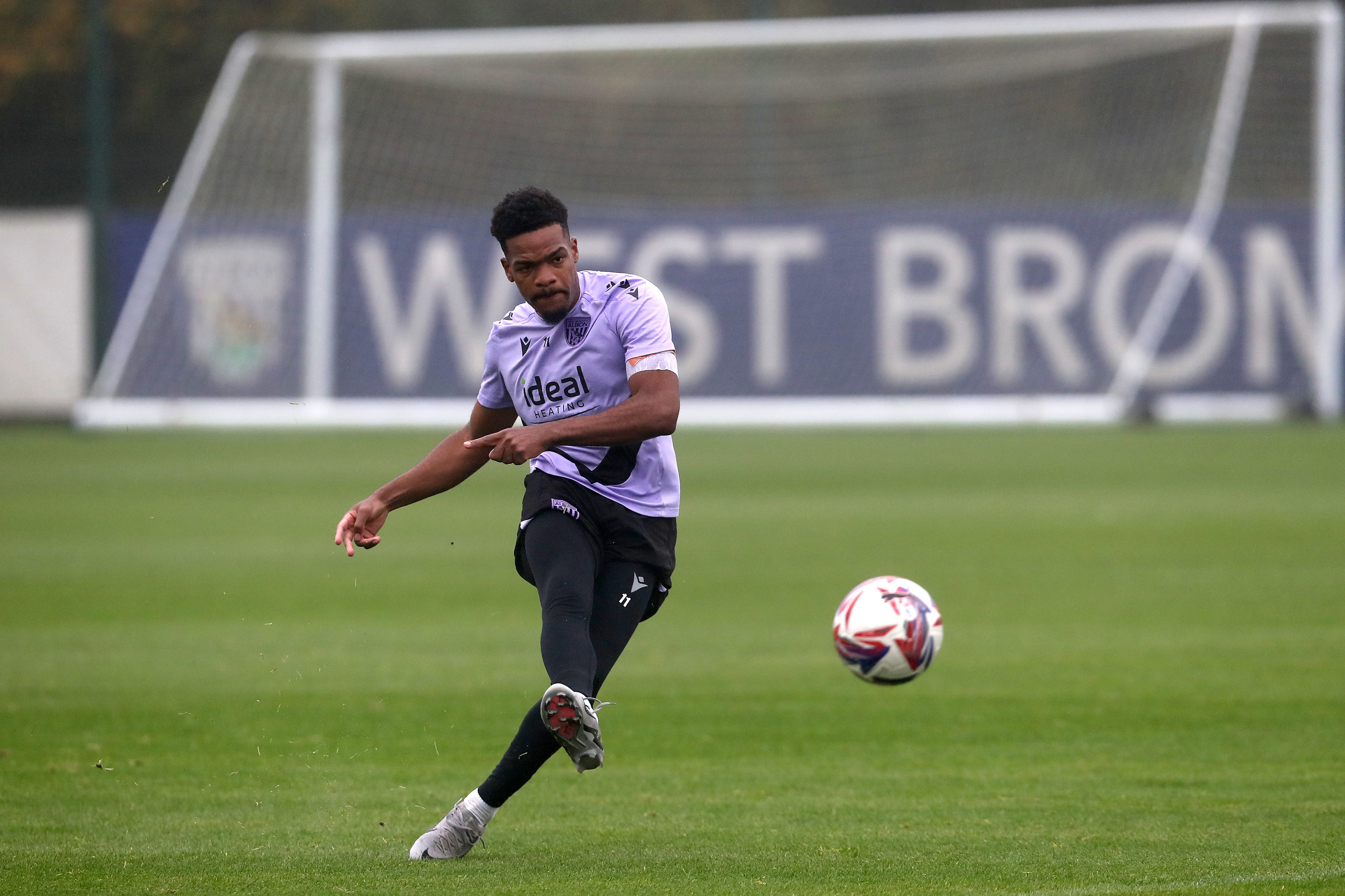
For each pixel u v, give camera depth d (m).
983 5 121.19
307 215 100.44
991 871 16.06
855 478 66.81
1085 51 102.88
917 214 99.06
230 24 117.75
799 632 32.66
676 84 106.38
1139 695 25.72
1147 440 83.56
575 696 14.20
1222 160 97.31
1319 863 16.20
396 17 119.69
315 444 87.06
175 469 72.12
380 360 100.81
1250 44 99.00
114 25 115.94
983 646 30.53
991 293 98.44
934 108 105.12
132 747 22.77
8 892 15.62
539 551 16.47
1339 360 97.06
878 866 16.33
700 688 27.00
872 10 120.50
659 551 17.00
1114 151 102.94
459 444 17.38
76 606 36.31
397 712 25.16
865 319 99.56
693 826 18.30
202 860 16.88
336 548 46.91
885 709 25.19
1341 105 100.75
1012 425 98.81
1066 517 51.94
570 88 106.56
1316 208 96.75
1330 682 26.48
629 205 104.75
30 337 103.12
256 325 100.00
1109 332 97.88
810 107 105.88
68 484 65.75
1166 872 15.90
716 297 100.81
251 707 25.48
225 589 38.75
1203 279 97.31
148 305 99.56
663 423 15.94
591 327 16.67
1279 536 46.22
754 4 110.38
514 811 19.19
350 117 104.69
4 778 20.91
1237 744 22.22
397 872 16.25
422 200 104.31
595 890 15.44
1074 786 19.95
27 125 119.00
